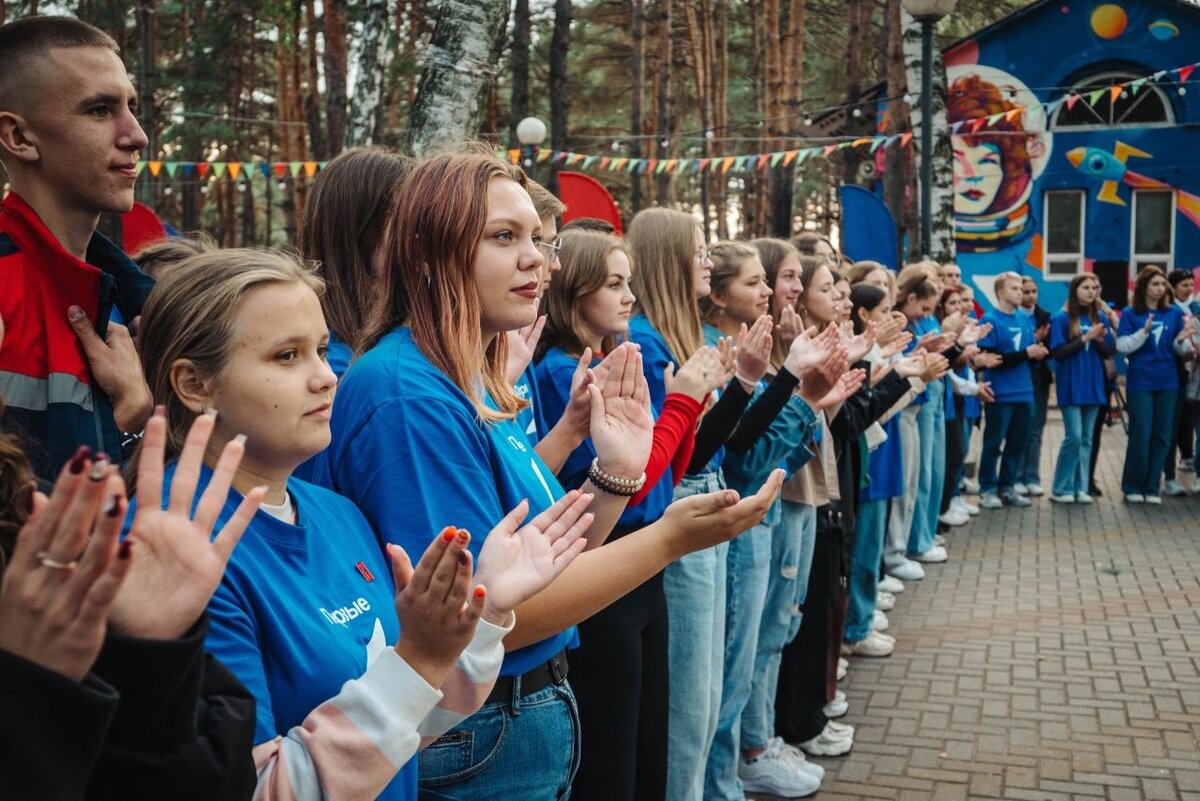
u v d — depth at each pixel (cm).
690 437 306
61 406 220
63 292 225
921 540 783
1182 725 479
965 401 925
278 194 3522
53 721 103
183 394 159
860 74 1956
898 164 1664
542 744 210
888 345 488
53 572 102
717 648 341
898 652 588
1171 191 1942
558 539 168
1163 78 1908
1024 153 1989
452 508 188
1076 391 984
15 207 226
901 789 419
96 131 228
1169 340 966
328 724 143
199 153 2127
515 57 1741
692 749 322
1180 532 868
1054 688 527
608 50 2966
